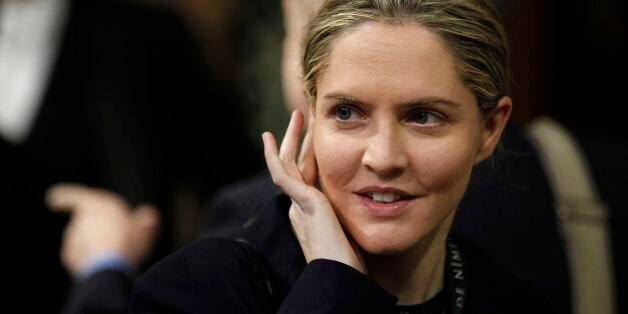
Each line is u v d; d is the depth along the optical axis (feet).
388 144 15.53
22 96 34.22
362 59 15.48
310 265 16.08
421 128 15.75
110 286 26.13
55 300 30.35
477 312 18.30
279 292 16.78
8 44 34.73
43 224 30.42
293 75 20.97
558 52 46.96
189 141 36.86
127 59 35.19
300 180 16.74
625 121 48.57
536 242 23.30
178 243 39.47
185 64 36.81
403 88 15.40
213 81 37.96
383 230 15.90
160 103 35.83
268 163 16.80
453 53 15.67
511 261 22.71
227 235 19.22
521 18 45.88
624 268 24.98
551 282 23.39
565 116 47.73
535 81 46.60
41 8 35.06
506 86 16.89
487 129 16.90
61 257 30.40
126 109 34.50
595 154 25.72
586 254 24.77
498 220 22.56
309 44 16.26
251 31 39.14
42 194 30.83
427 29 15.55
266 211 17.56
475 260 18.76
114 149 33.86
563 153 25.54
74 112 34.04
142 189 33.73
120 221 29.45
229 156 37.81
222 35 39.83
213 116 37.52
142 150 34.30
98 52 34.94
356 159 15.81
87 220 29.40
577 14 47.01
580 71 47.26
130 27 35.65
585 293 24.71
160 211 34.81
